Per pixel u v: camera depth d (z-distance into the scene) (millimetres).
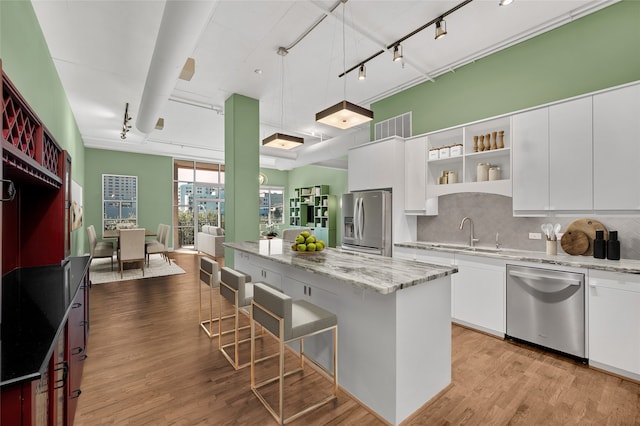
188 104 5379
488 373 2363
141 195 9281
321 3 2885
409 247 3893
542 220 3229
